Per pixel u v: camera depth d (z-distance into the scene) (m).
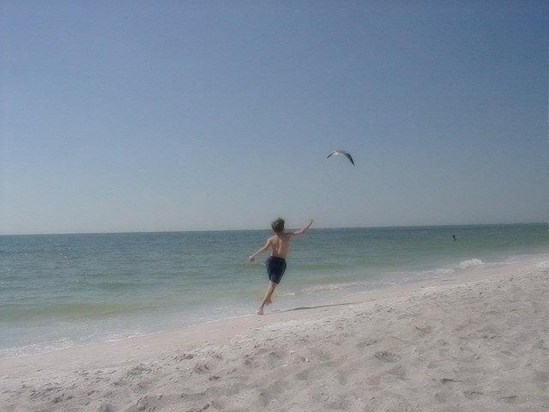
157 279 20.23
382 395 4.18
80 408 4.48
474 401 3.96
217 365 5.46
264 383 4.71
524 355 5.00
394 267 21.86
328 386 4.49
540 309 7.05
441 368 4.76
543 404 3.82
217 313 11.28
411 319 6.91
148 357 6.55
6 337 9.48
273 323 8.48
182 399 4.48
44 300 14.67
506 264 20.39
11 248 64.44
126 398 4.65
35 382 5.54
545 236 63.69
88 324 10.64
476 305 7.55
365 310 8.45
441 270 19.31
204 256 37.06
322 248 43.06
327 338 6.24
